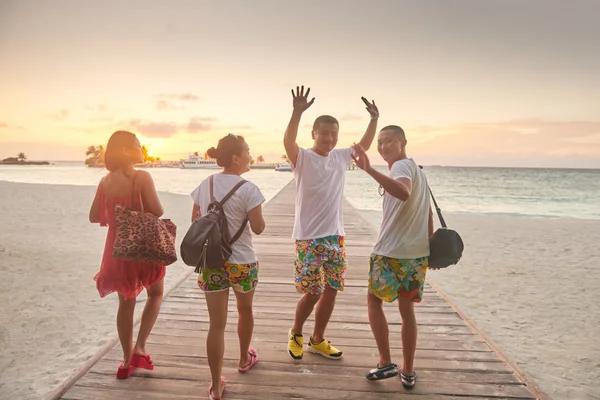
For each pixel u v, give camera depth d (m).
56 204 17.45
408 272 2.54
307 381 2.68
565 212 20.89
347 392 2.57
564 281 7.25
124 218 2.36
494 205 25.31
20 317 4.96
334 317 3.85
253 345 3.21
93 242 9.52
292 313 3.95
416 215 2.52
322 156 2.76
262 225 2.43
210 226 2.25
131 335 2.64
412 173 2.49
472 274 7.71
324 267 2.82
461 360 3.00
